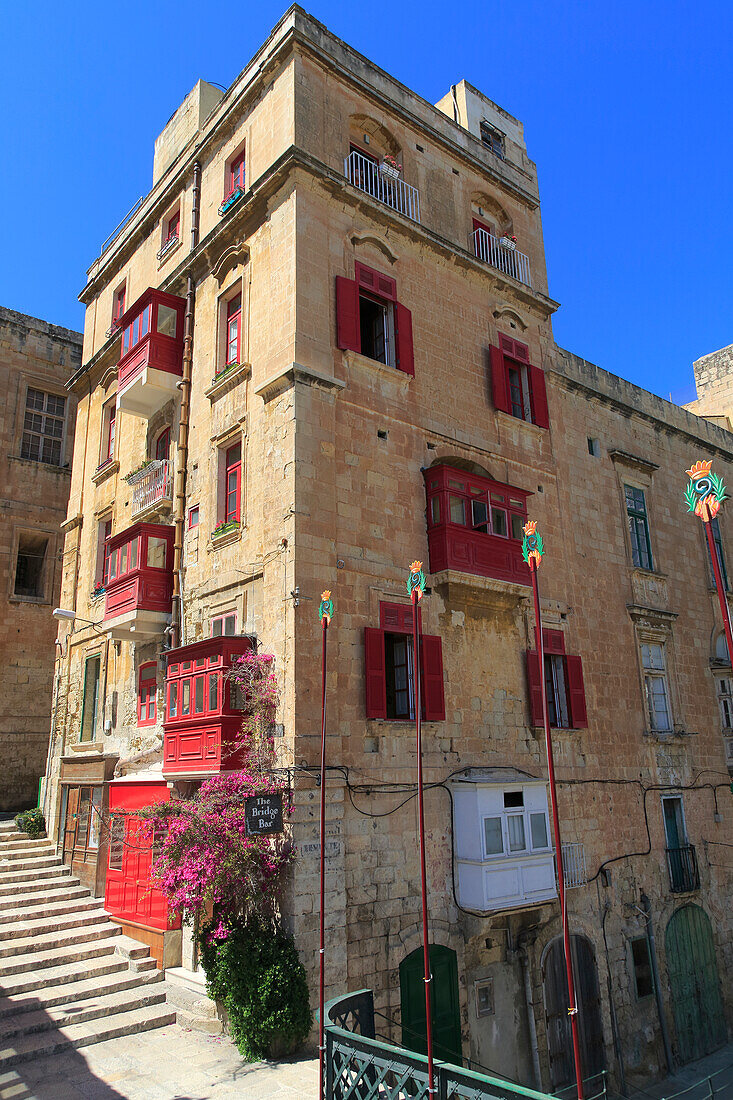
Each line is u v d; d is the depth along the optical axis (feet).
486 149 71.56
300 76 55.88
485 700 53.72
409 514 53.21
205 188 66.39
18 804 80.74
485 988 47.78
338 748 44.09
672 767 67.92
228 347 59.26
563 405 70.44
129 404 66.49
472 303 64.34
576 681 60.90
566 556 64.80
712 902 67.41
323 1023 30.30
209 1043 39.24
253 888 39.34
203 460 58.44
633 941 58.75
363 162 60.34
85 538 78.02
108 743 65.05
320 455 48.49
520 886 47.75
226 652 46.32
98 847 56.85
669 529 78.28
